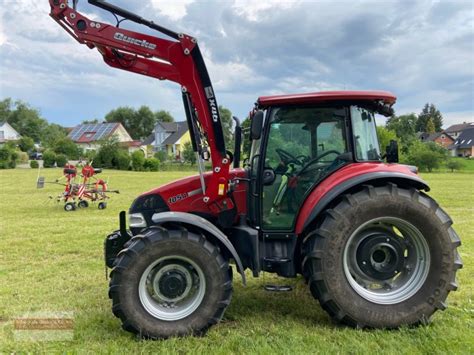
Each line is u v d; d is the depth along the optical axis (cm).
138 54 349
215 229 340
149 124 9050
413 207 328
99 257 591
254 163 382
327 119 369
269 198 374
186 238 322
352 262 344
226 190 368
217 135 360
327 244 329
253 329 336
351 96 354
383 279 344
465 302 388
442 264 331
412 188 339
